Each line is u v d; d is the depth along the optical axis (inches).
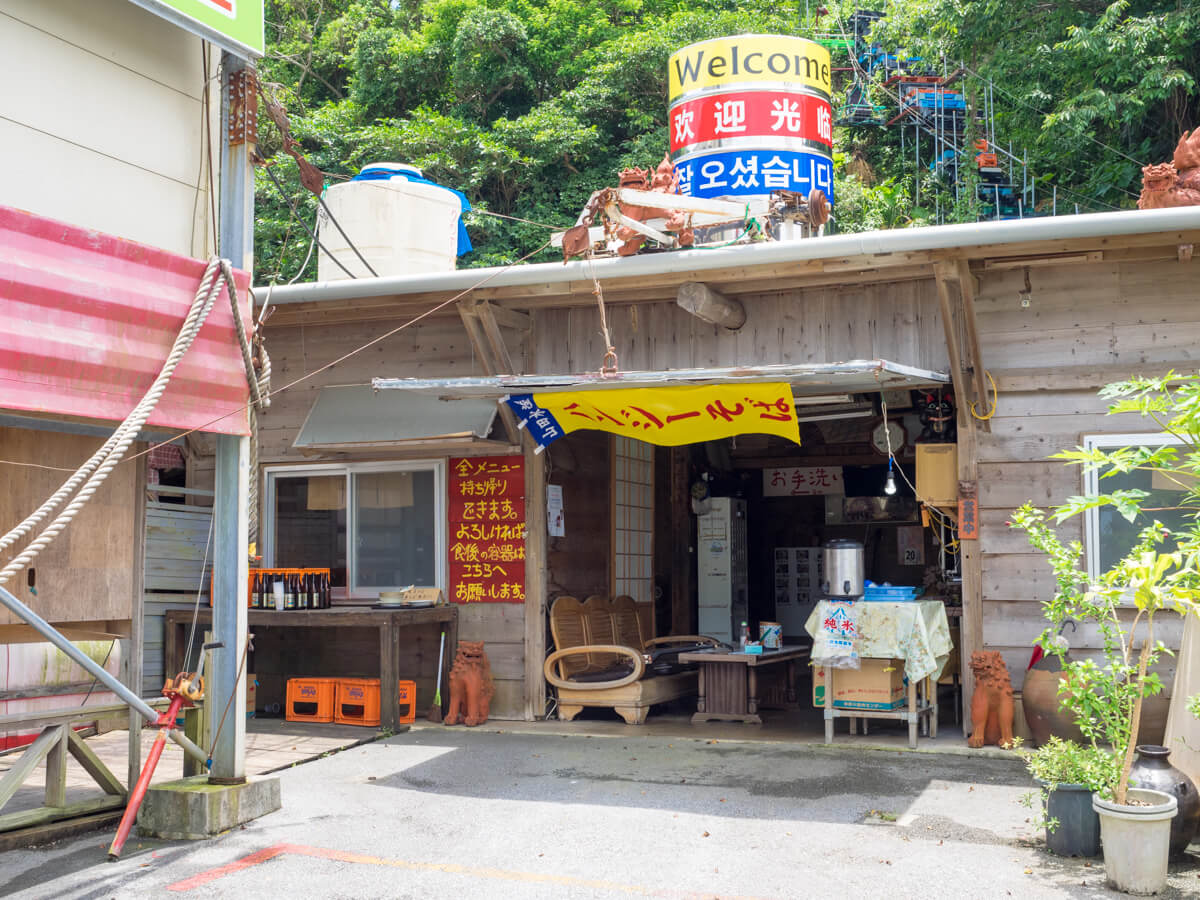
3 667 209.8
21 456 221.6
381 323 349.7
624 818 214.7
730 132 331.6
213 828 203.6
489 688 327.3
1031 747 273.9
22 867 186.4
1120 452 197.2
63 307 173.9
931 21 776.3
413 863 186.9
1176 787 179.0
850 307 300.4
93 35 196.7
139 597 235.1
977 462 286.8
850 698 289.7
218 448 216.1
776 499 533.6
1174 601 177.9
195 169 217.0
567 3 922.1
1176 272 272.8
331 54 1005.2
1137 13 674.8
